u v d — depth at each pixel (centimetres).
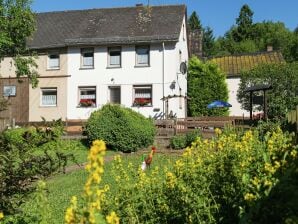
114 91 3644
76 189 1313
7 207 519
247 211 507
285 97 3600
